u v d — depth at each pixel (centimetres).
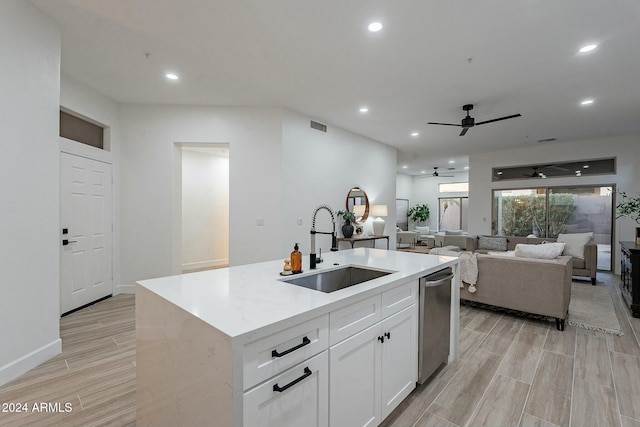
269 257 453
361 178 616
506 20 246
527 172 730
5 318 213
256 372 102
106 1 228
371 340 159
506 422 178
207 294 144
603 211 640
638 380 222
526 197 740
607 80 355
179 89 391
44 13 243
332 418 134
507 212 770
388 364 173
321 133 524
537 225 725
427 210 1184
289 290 152
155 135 442
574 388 212
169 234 443
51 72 250
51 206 250
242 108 453
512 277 344
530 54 300
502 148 730
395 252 286
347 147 580
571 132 583
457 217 1138
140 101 431
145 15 245
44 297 243
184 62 321
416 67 329
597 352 268
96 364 239
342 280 221
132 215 439
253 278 178
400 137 630
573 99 414
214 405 103
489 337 302
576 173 664
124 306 381
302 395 120
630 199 600
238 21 251
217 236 676
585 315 362
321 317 128
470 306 405
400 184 1186
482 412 187
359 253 279
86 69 336
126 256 440
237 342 95
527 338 299
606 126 541
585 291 477
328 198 539
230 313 116
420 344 205
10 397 196
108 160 417
